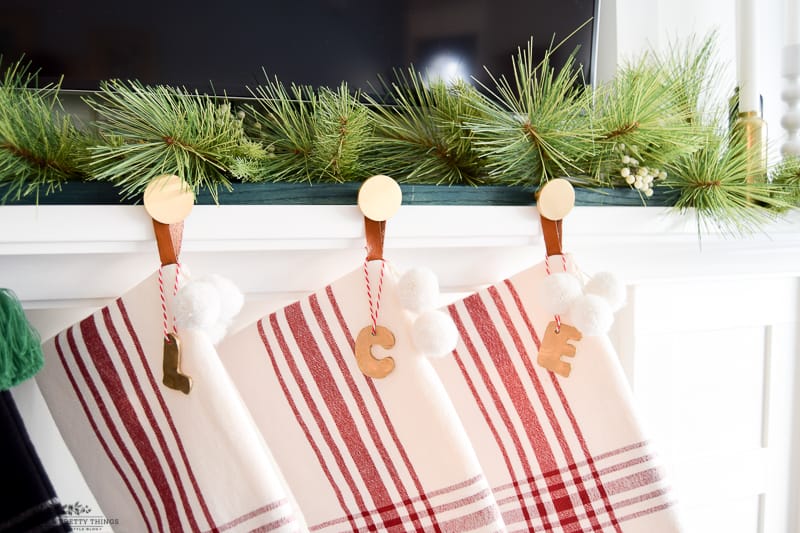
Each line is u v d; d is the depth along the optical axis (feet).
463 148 2.19
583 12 2.63
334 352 1.92
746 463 3.17
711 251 2.74
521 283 2.10
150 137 1.79
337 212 1.86
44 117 1.83
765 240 2.72
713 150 2.36
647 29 2.97
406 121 2.33
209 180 1.89
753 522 3.24
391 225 1.91
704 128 2.40
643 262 2.63
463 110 2.23
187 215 1.70
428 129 2.31
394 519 1.93
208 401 1.66
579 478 2.07
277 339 1.98
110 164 1.71
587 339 2.03
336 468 1.98
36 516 1.66
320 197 1.87
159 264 1.97
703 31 3.26
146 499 1.84
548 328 2.05
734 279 2.97
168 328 1.69
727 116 2.79
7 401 1.68
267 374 2.00
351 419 1.93
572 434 2.07
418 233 1.94
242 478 1.65
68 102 2.23
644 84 2.30
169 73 2.16
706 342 3.04
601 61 3.01
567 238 2.18
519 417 2.13
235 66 2.23
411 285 1.79
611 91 2.36
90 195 1.70
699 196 2.29
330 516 2.01
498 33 2.53
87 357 1.77
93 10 2.06
